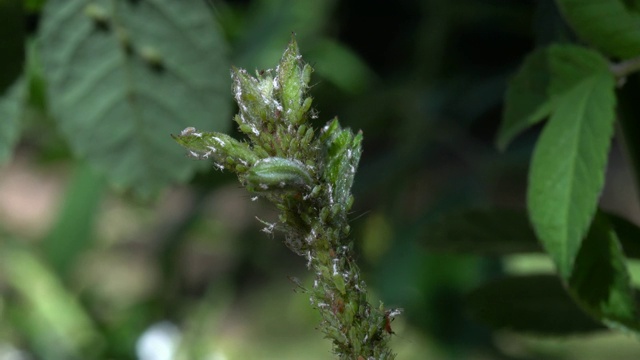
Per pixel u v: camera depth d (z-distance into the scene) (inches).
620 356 27.9
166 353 28.3
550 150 10.9
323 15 30.0
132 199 26.9
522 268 22.0
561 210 10.6
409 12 33.3
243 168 8.4
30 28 14.6
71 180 27.5
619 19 11.2
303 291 8.7
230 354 34.0
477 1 27.9
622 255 10.8
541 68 11.5
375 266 25.4
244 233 32.4
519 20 27.9
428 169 31.9
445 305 24.4
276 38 24.0
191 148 8.5
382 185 26.1
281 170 8.3
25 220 47.5
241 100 8.6
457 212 12.2
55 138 27.1
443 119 27.5
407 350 25.9
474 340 25.0
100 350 28.2
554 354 27.6
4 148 13.9
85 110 14.3
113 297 33.6
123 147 14.4
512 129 11.9
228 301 35.5
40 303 28.4
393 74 31.5
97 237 36.4
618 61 11.7
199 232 32.2
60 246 27.9
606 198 39.1
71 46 14.1
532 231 12.1
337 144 8.8
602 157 10.6
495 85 27.9
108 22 14.0
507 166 25.3
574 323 12.5
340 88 27.4
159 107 14.3
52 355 28.0
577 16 11.3
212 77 14.3
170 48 14.2
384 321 8.6
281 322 35.9
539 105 11.6
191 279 38.1
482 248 12.4
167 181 14.5
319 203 8.6
